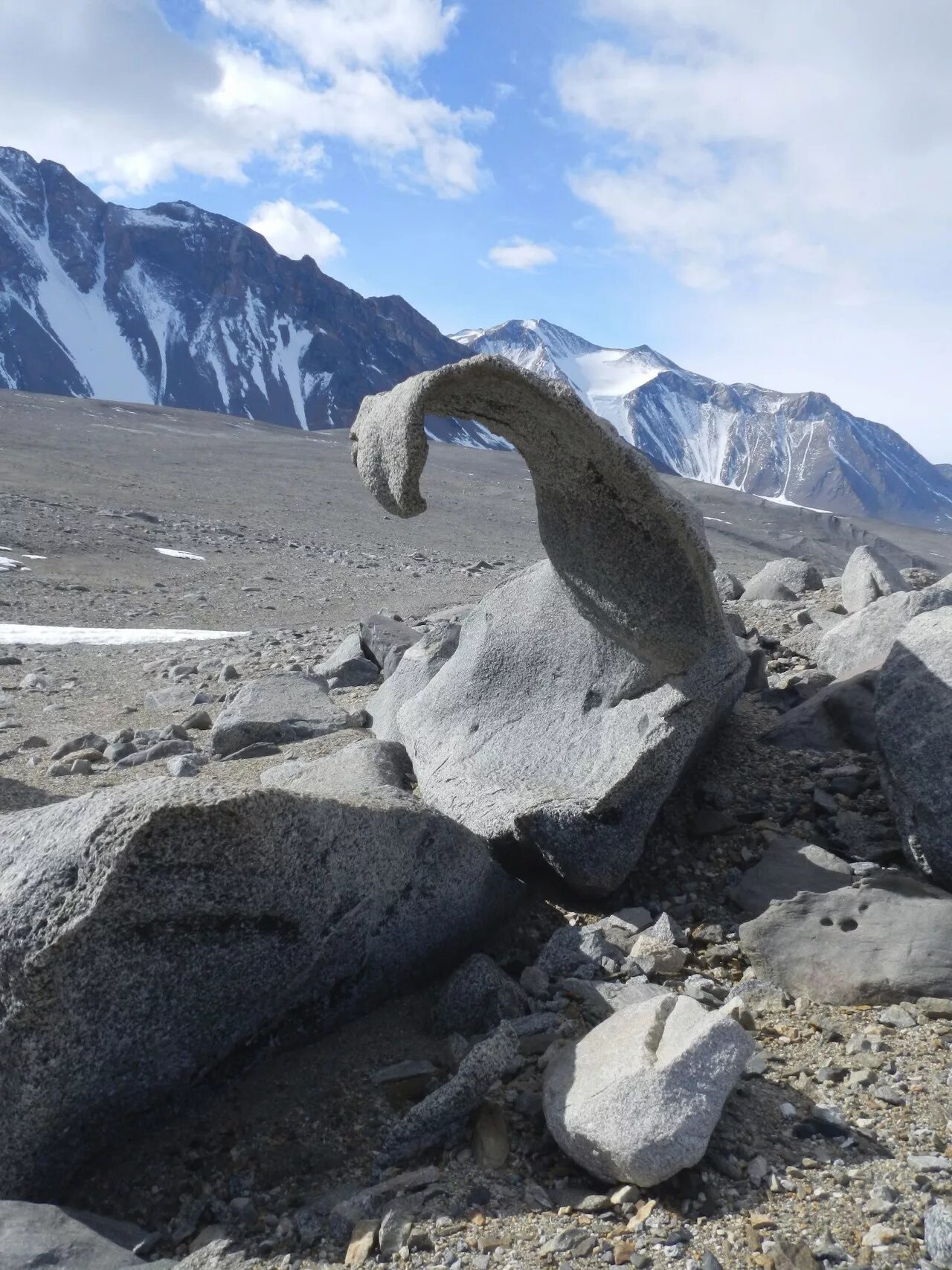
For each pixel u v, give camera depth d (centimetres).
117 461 4459
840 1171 256
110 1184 275
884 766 418
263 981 294
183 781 279
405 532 3616
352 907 314
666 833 450
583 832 399
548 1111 273
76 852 256
